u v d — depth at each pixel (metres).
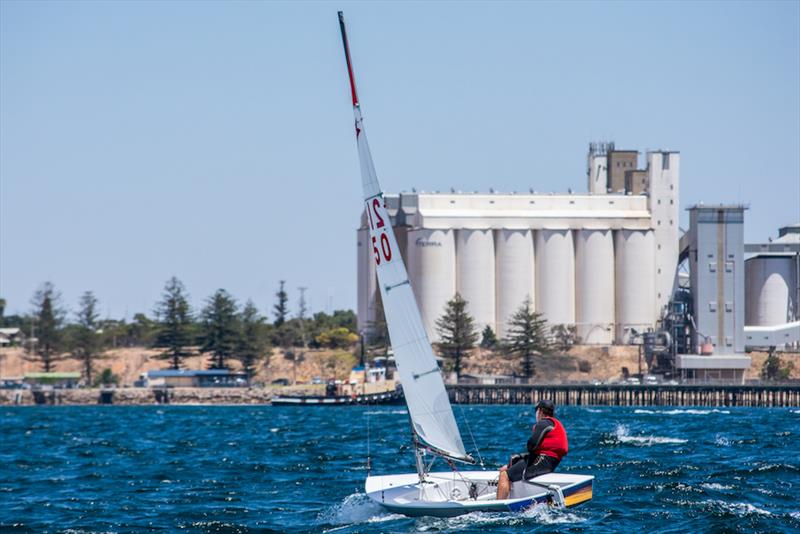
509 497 173.62
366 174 180.38
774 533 161.75
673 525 167.25
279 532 175.38
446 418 177.38
